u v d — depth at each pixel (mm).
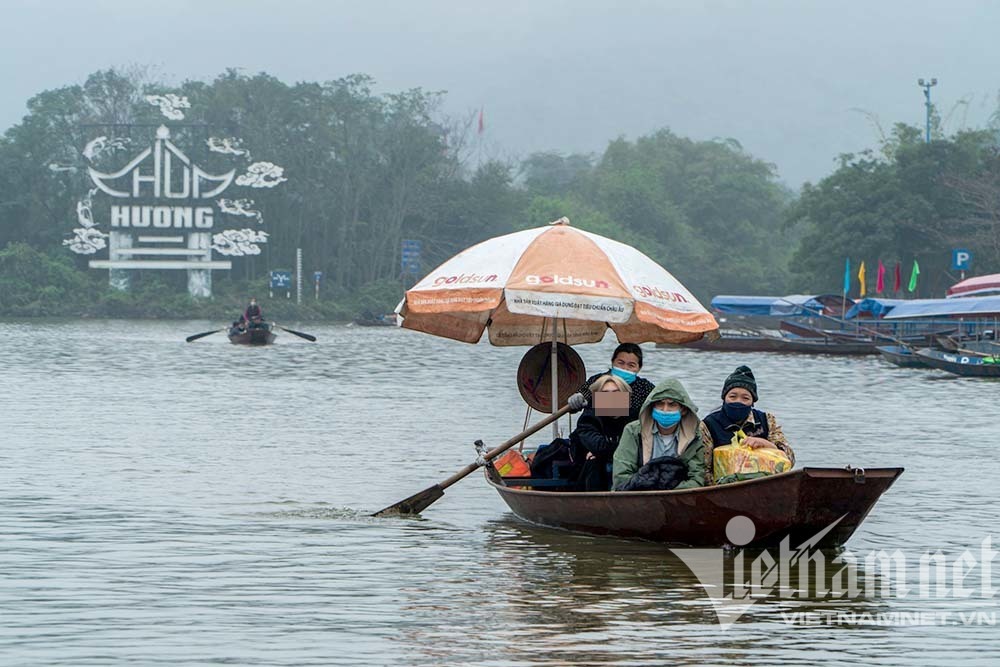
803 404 49125
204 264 171250
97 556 18688
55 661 13336
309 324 163875
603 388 20406
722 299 100688
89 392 50312
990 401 50875
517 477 22547
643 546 19438
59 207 188250
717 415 19484
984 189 138625
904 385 60500
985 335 81312
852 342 94312
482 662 13336
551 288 21516
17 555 18734
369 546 19578
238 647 13867
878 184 147125
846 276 99500
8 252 177750
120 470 27703
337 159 187375
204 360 75625
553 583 17016
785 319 104875
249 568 17922
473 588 16719
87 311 174000
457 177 199250
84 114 189875
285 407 44219
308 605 15766
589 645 14000
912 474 28359
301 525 21359
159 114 187000
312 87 187625
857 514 18250
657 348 104625
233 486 25562
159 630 14547
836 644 14180
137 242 172375
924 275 149125
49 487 25234
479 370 68938
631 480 19297
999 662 13570
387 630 14586
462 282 22062
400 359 81062
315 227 186750
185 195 171625
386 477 27031
